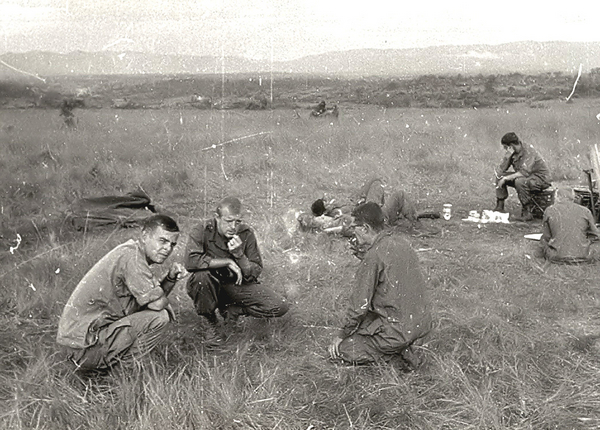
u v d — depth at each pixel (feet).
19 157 40.88
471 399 13.35
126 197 28.89
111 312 14.14
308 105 102.78
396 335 14.51
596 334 16.76
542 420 12.85
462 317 17.56
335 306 18.75
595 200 28.35
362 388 14.10
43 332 17.10
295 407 13.41
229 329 17.28
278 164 41.98
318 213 27.48
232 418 12.60
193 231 16.84
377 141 51.37
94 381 14.24
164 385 13.30
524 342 16.24
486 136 53.78
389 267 14.46
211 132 56.49
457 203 33.86
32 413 12.88
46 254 22.93
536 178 29.68
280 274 21.48
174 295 19.34
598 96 99.86
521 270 22.08
